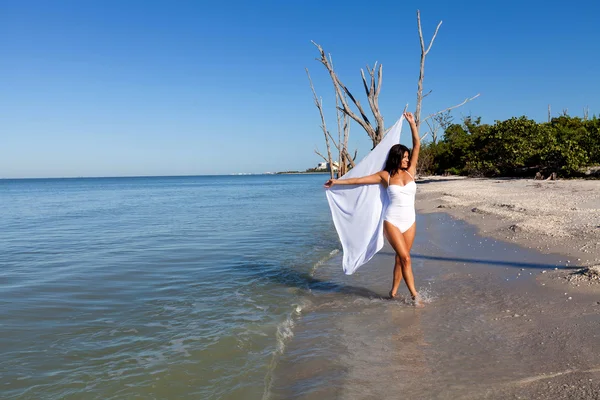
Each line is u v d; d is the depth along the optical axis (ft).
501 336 16.10
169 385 14.30
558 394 11.58
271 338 18.17
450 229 44.50
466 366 13.98
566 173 125.29
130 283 28.91
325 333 18.31
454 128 224.74
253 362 15.89
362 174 22.53
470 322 17.97
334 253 38.32
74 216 88.48
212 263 35.24
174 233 56.49
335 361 15.39
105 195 201.46
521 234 35.73
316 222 66.80
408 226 21.29
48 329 19.89
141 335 18.94
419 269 28.55
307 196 156.66
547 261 26.50
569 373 12.65
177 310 22.56
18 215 93.40
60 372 15.35
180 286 27.76
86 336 18.93
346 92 32.27
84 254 41.42
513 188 98.07
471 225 45.29
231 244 45.62
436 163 233.55
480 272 26.07
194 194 194.29
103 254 41.11
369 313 20.57
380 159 22.27
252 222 68.39
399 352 15.66
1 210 110.63
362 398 12.66
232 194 186.09
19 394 13.76
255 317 20.98
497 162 158.20
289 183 374.02
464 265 28.32
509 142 148.36
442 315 19.25
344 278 28.30
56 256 40.65
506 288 22.13
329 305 22.50
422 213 63.26
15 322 20.94
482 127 191.83
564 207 50.93
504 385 12.46
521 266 26.16
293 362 15.74
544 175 134.31
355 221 22.74
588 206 50.88
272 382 14.34
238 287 27.04
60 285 28.58
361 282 26.86
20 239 53.57
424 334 17.20
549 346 14.67
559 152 125.59
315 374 14.60
